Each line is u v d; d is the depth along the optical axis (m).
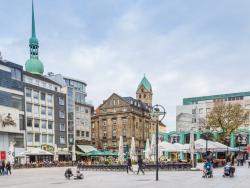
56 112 93.19
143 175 34.50
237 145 91.62
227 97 122.50
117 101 121.50
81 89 110.88
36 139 85.50
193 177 30.39
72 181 29.14
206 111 117.25
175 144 48.25
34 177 36.53
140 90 153.75
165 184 24.00
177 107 123.00
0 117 72.38
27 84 83.81
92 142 124.94
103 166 45.91
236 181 25.88
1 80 74.81
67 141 96.31
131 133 118.38
